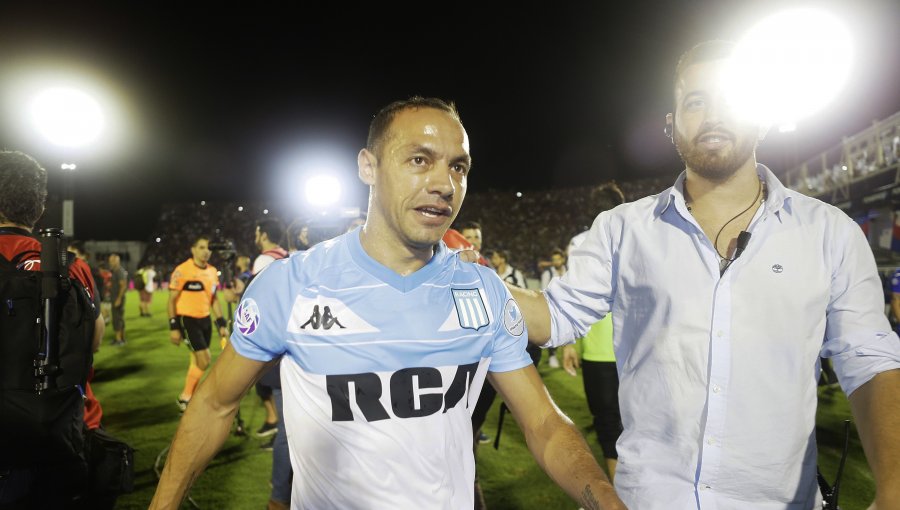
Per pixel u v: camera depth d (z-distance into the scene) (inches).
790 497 59.7
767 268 59.9
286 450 123.5
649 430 64.3
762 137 64.9
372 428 50.7
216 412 55.1
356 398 50.5
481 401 127.8
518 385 58.8
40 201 88.1
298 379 52.2
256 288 53.7
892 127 337.1
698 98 61.8
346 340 50.6
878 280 58.9
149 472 163.3
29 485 79.1
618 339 69.6
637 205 68.9
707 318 61.0
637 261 66.6
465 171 53.4
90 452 89.7
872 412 52.0
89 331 85.9
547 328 72.6
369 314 51.0
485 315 55.4
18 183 84.0
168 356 356.2
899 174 323.6
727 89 60.4
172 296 232.2
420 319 51.8
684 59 65.0
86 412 93.8
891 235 318.3
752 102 60.4
